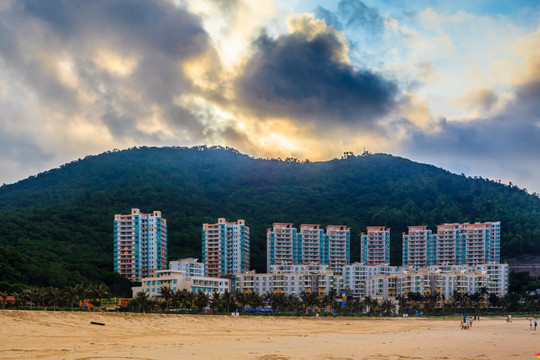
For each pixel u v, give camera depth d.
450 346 87.25
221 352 72.44
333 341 95.88
